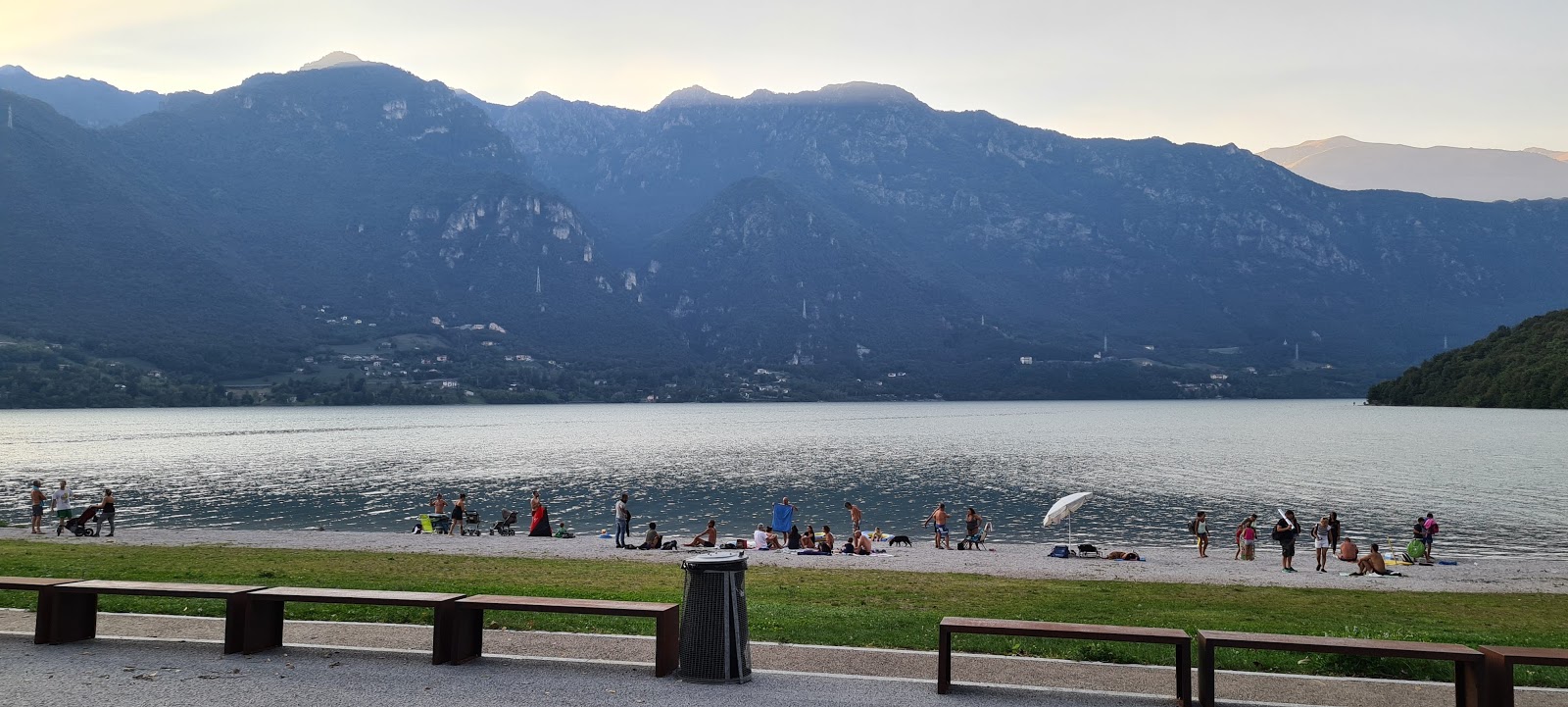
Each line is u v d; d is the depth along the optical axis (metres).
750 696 12.62
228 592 14.46
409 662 14.12
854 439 172.50
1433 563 42.31
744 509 75.88
